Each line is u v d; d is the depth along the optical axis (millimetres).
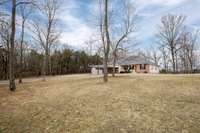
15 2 13445
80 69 61094
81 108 7711
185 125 5383
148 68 46562
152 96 9273
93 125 5785
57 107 8086
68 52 58500
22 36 22391
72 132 5387
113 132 5203
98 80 18750
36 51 43531
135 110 7027
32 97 10883
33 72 46656
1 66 35250
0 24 14836
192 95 9188
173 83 13633
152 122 5746
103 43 20812
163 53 54625
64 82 19344
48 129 5684
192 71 47156
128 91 10984
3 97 11070
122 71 45906
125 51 27375
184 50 47062
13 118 6820
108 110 7227
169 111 6680
